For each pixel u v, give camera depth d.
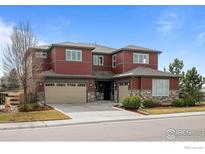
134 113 19.34
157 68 31.66
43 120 15.55
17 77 22.16
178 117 17.89
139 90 26.41
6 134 11.34
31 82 22.19
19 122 14.85
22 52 21.88
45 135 10.88
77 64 27.66
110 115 18.03
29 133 11.52
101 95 31.89
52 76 25.53
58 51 26.86
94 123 14.92
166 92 27.61
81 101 27.39
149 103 23.30
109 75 30.77
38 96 25.05
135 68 29.67
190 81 29.39
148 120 16.23
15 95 22.25
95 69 31.73
